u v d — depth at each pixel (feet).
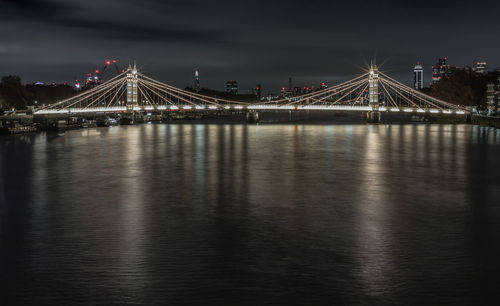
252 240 87.71
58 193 137.59
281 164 205.57
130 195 133.18
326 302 61.31
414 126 556.10
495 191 140.05
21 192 139.95
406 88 611.88
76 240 87.86
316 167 195.42
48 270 71.97
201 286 65.87
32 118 488.85
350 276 69.31
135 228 96.37
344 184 151.94
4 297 62.90
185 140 347.36
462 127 528.22
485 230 95.14
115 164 206.80
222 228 96.32
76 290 64.80
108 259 76.69
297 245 84.43
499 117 490.49
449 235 91.20
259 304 60.80
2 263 75.31
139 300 61.72
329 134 415.23
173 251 80.94
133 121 643.86
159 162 213.46
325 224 99.71
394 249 81.97
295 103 648.38
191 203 121.49
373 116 612.29
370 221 102.53
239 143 320.50
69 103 634.02
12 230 95.76
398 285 66.23
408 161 217.36
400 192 138.21
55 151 266.16
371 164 205.67
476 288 65.26
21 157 236.22
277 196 130.93
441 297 62.64
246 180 159.94
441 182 156.76
